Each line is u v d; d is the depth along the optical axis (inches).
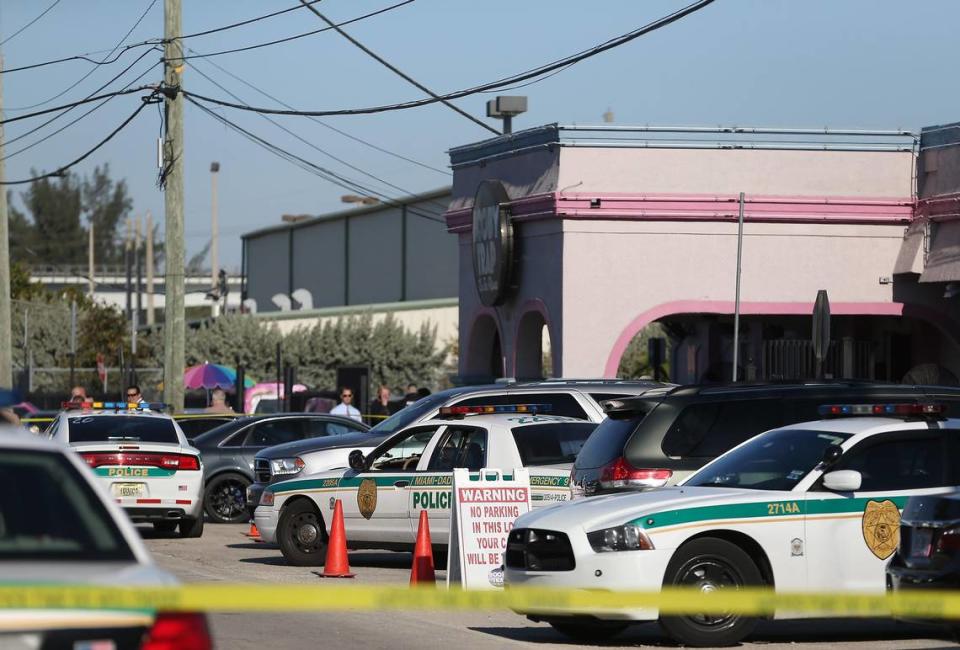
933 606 660.7
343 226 6658.5
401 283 6077.8
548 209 2310.5
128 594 472.4
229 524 2206.0
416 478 1471.5
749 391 1251.2
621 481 1223.5
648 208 2304.4
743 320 2459.4
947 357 2399.1
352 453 1520.7
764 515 1000.9
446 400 1744.6
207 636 484.7
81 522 529.7
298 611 1178.6
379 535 1497.3
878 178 2369.6
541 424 1427.2
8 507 527.2
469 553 1232.8
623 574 972.6
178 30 2502.5
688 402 1243.8
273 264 7534.5
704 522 990.4
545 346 4921.3
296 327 5339.6
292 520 1568.7
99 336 5231.3
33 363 5054.1
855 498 1019.3
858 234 2357.3
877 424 1055.0
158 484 1875.0
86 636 460.8
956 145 2289.6
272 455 1846.7
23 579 484.1
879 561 1014.4
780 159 2348.7
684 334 2571.4
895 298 2362.2
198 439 2233.0
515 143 2465.6
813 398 1245.1
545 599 745.6
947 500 872.3
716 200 2317.9
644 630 1108.5
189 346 5216.5
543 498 1380.4
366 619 1143.0
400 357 5290.4
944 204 2290.8
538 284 2384.4
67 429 1943.9
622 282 2306.8
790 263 2343.8
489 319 2674.7
